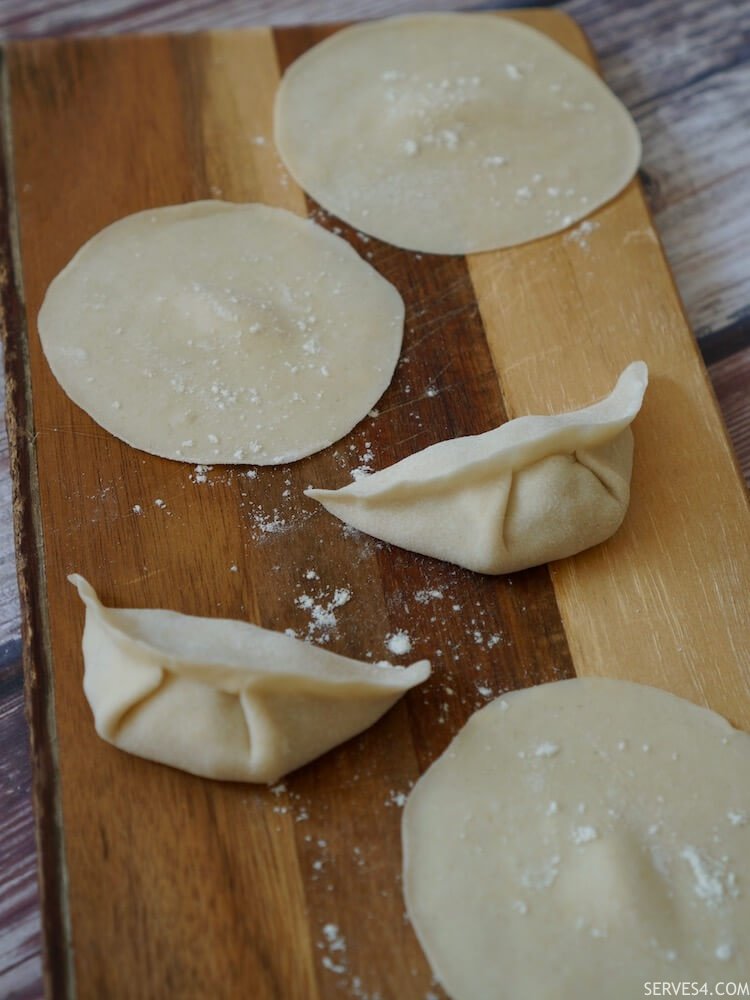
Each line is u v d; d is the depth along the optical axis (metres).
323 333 0.33
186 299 0.33
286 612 0.29
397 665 0.29
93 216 0.35
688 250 0.37
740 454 0.34
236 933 0.25
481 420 0.32
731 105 0.40
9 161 0.36
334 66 0.38
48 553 0.30
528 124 0.37
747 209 0.38
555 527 0.30
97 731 0.27
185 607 0.29
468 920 0.25
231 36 0.38
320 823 0.27
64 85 0.37
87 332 0.33
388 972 0.25
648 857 0.26
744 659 0.29
